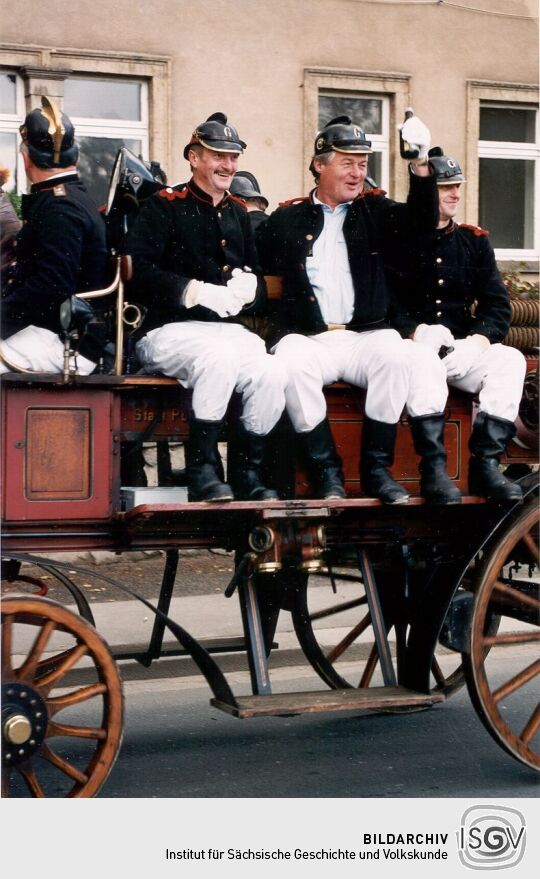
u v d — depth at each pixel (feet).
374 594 15.14
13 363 13.53
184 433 14.23
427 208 15.37
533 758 14.78
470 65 20.43
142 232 14.76
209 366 13.82
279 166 19.40
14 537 13.29
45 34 18.71
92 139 19.24
